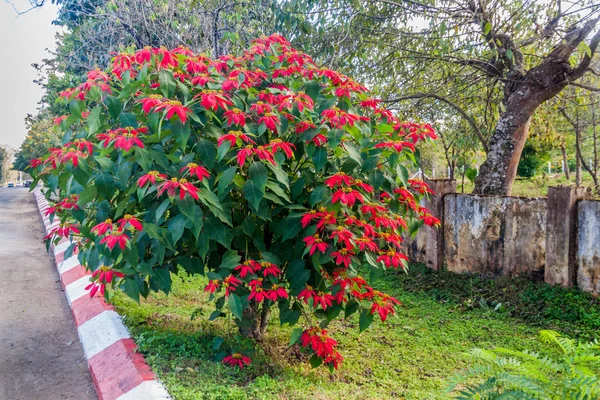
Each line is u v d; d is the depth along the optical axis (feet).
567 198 12.37
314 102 9.09
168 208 7.73
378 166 8.60
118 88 9.78
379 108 9.40
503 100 17.97
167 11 21.03
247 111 8.84
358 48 18.80
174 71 8.71
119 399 7.27
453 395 8.00
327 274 8.55
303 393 7.70
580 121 29.91
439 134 25.02
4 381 8.89
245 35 20.52
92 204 9.75
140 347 9.02
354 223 8.04
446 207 15.98
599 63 21.03
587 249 12.14
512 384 5.91
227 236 7.98
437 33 17.74
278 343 10.46
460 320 12.36
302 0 16.71
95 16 22.02
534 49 19.47
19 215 32.42
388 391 8.27
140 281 8.60
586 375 5.92
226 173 7.34
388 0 17.81
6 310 12.82
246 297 8.13
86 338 10.34
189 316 11.60
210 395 7.17
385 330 11.65
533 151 42.52
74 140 8.75
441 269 16.15
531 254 13.46
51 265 18.08
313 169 9.02
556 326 11.48
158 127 7.63
